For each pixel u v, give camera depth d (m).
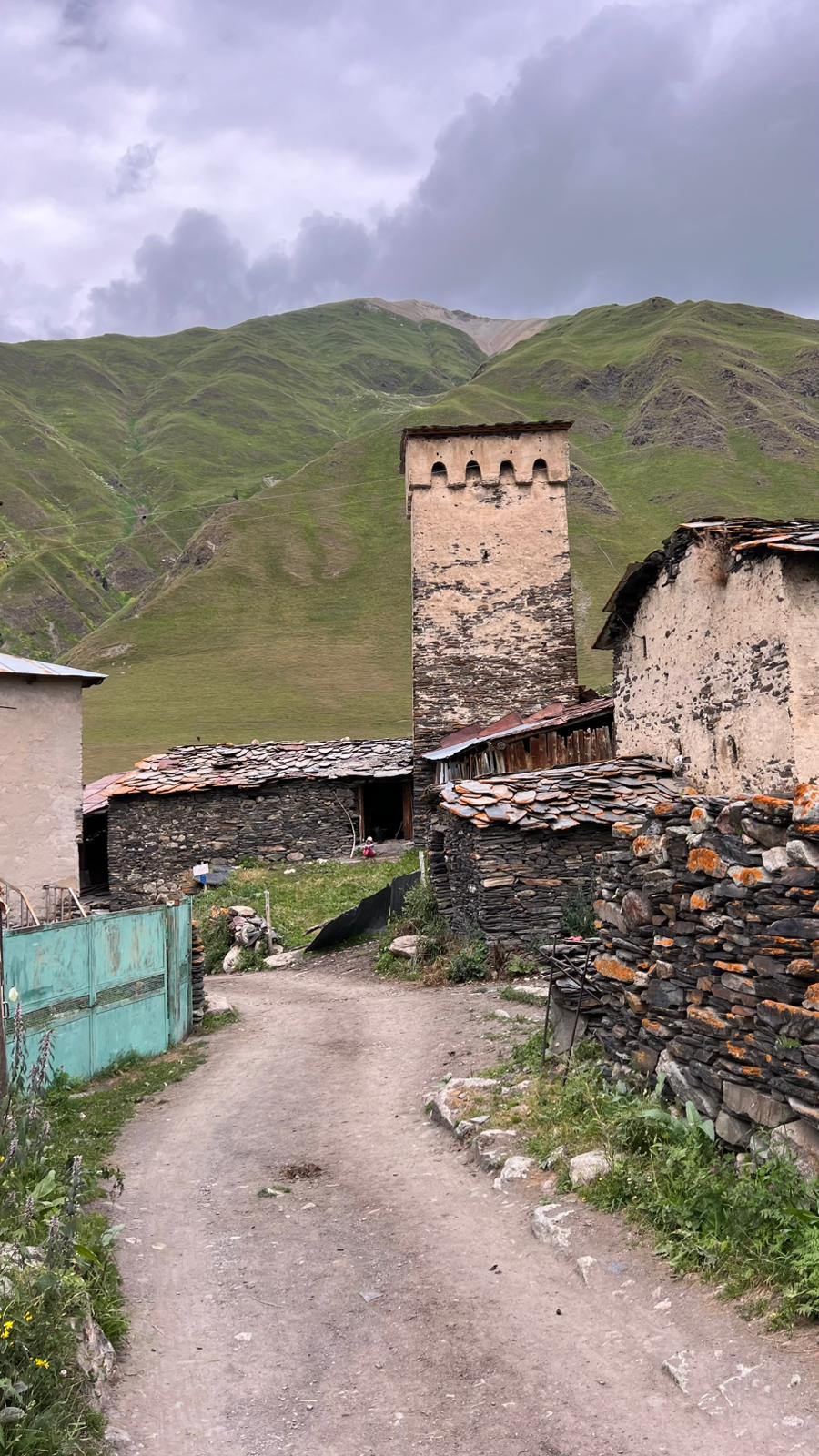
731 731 13.77
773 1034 6.16
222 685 86.88
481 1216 7.11
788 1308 4.96
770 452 161.62
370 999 16.09
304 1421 4.98
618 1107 7.74
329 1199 7.89
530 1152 7.81
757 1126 6.28
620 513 139.50
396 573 122.44
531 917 16.33
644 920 8.00
